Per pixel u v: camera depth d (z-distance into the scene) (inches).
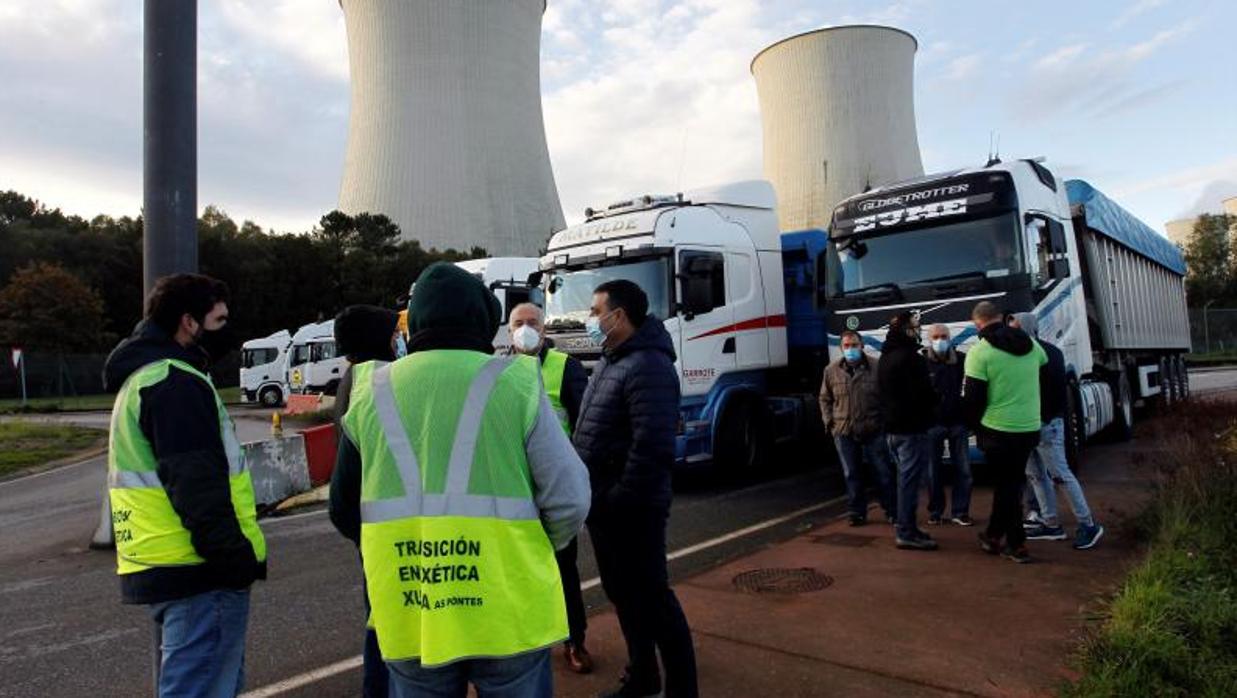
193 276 106.3
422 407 78.7
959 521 264.7
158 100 270.5
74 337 1513.3
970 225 322.0
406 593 76.8
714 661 153.8
